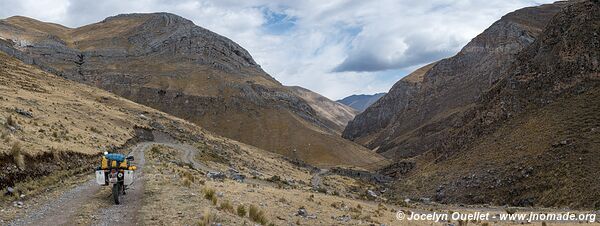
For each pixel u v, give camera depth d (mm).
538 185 69125
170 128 124250
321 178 123312
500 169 82562
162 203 16766
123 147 58062
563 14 112938
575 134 74125
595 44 96875
